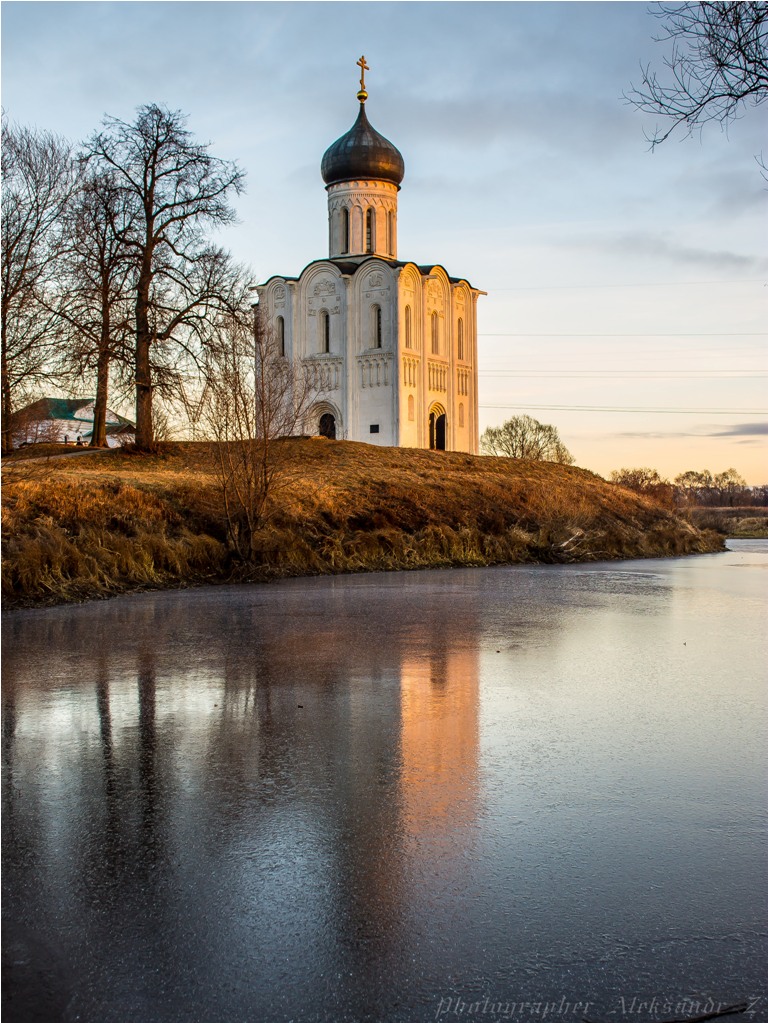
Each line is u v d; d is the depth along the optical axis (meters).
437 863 5.68
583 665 12.52
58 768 7.68
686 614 18.53
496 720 9.34
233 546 27.14
